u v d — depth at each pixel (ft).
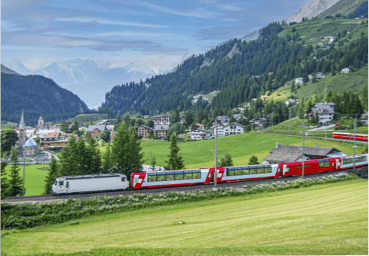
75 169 234.58
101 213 139.74
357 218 110.42
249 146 465.47
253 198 166.61
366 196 147.33
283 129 559.79
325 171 229.04
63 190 165.17
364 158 251.80
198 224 121.08
